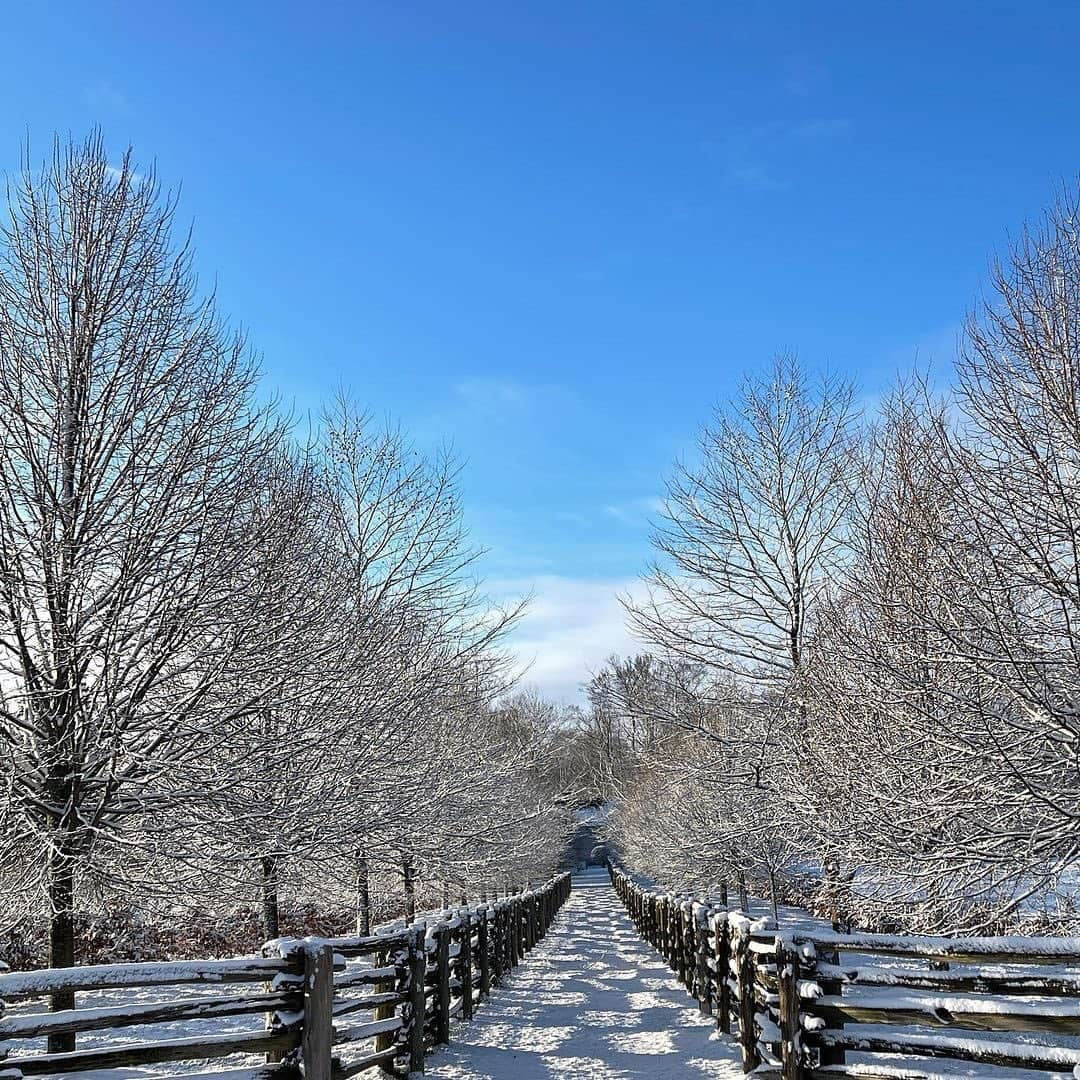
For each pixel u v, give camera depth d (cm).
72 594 845
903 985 609
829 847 1065
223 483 931
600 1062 868
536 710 3778
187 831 885
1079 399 791
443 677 1429
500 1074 827
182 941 1702
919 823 835
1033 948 580
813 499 1617
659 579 1678
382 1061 762
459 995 1166
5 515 835
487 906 1448
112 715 834
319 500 1322
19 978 473
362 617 1134
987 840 793
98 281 925
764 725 1476
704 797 1678
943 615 822
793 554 1614
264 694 893
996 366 870
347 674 1036
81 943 1606
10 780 775
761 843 1591
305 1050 604
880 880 895
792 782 1175
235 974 580
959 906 846
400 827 1139
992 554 765
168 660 893
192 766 871
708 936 1101
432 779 1288
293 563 1027
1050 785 770
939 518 838
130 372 926
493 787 1627
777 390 1705
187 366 962
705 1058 856
